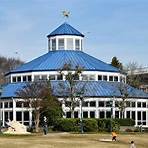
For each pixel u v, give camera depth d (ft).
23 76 374.43
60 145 167.63
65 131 264.93
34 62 391.04
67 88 323.57
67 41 404.16
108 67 384.06
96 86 357.82
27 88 293.84
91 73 367.25
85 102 343.26
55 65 368.48
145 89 511.40
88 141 186.50
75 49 404.77
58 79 360.69
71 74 306.55
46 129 233.96
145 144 186.29
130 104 361.92
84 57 391.45
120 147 167.22
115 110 349.00
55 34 405.59
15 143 171.63
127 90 361.92
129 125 324.80
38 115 273.95
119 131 276.21
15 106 344.69
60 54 393.29
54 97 291.79
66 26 412.36
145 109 370.53
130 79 478.18
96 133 247.70
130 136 224.12
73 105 306.35
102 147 165.58
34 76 367.45
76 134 232.94
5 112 353.51
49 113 278.87
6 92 359.05
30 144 168.55
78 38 407.44
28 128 274.16
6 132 242.17
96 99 346.54
